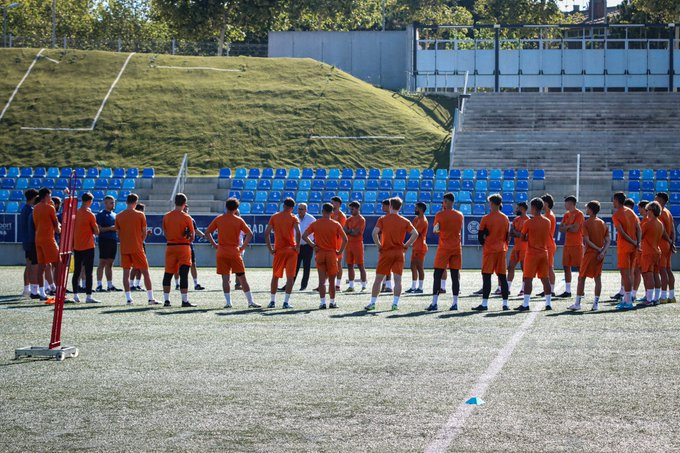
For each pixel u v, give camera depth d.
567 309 23.61
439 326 20.02
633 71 73.88
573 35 111.25
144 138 66.50
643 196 51.25
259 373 14.30
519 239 29.14
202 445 10.09
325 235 24.12
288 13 113.50
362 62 84.19
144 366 14.97
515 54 74.94
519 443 10.04
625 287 23.58
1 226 47.59
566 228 27.31
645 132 62.66
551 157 59.09
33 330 19.53
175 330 19.47
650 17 103.12
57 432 10.70
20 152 64.81
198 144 65.56
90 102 71.06
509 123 67.12
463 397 12.45
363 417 11.33
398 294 23.61
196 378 13.91
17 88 72.94
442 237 23.44
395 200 23.53
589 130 66.00
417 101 75.44
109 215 29.61
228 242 24.17
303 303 25.69
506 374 14.08
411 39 77.19
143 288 31.30
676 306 24.25
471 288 31.55
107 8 152.00
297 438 10.34
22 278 36.25
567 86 74.50
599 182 52.91
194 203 53.94
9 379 13.89
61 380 13.79
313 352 16.38
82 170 58.19
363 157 63.75
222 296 28.05
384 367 14.77
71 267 39.12
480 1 131.25
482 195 51.25
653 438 10.23
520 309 23.39
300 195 52.91
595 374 14.05
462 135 62.56
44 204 26.16
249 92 72.75
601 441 10.11
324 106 70.31
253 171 56.34
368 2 133.12
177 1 105.94
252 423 11.07
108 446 10.10
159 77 75.06
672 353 16.05
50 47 86.75
